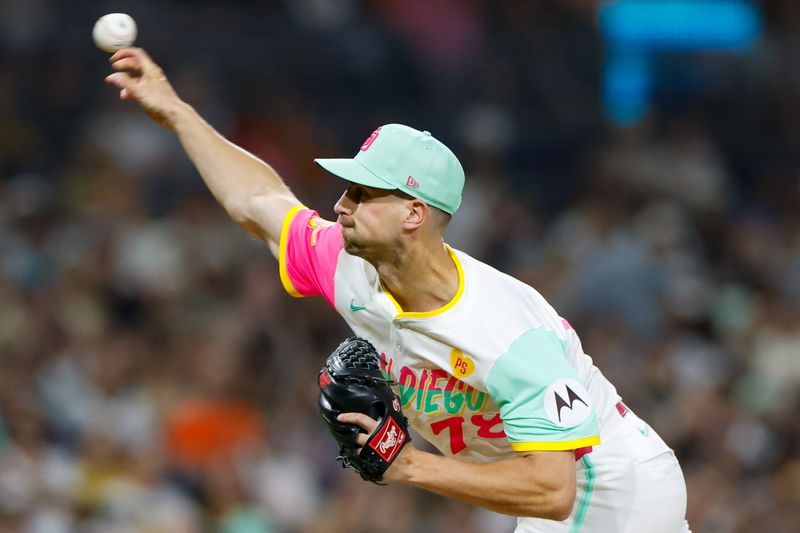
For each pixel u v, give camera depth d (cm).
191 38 4966
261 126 4862
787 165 5619
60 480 3141
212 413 3559
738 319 4997
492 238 4816
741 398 4478
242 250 4288
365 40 5247
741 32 5638
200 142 1892
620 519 1761
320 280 1766
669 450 1820
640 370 4172
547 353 1582
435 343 1609
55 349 3591
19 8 4769
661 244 4894
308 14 5234
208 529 3216
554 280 4584
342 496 3297
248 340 3806
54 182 4562
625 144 5172
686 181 5184
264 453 3525
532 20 5566
